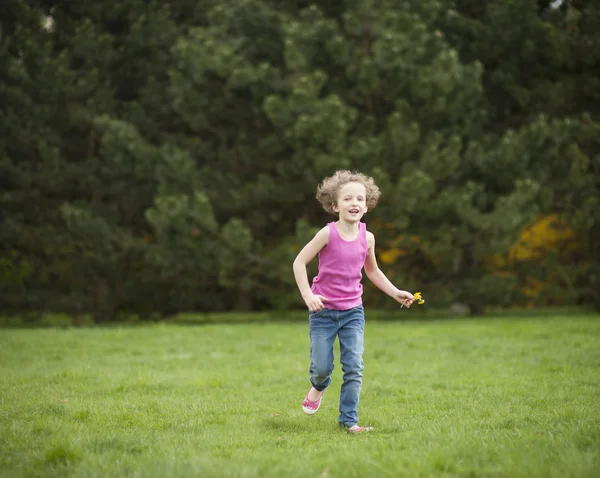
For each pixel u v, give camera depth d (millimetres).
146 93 22906
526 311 24422
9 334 14148
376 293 21031
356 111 18672
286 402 6727
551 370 8602
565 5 22484
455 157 18188
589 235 23672
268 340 13070
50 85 21375
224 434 5109
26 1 22859
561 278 22266
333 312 5527
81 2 22906
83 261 22219
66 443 4430
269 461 4191
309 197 20250
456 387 7477
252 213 21078
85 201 22047
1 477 3914
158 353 11102
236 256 19078
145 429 5332
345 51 18844
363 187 5547
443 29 21578
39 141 21578
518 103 21969
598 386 7262
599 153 22094
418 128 18281
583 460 3832
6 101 21625
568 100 21297
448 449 4277
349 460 4066
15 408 6117
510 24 20734
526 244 24609
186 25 24344
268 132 20438
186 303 23500
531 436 4660
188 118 20484
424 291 20297
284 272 18828
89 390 7293
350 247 5512
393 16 18734
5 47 21844
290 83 19219
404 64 18250
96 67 22531
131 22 23234
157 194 22188
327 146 17688
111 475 3857
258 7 20031
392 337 13086
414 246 19750
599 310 22875
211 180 20203
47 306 22984
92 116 22094
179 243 19094
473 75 19125
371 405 6508
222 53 18938
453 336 13102
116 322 23797
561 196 21281
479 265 23047
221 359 10289
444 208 18312
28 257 23594
